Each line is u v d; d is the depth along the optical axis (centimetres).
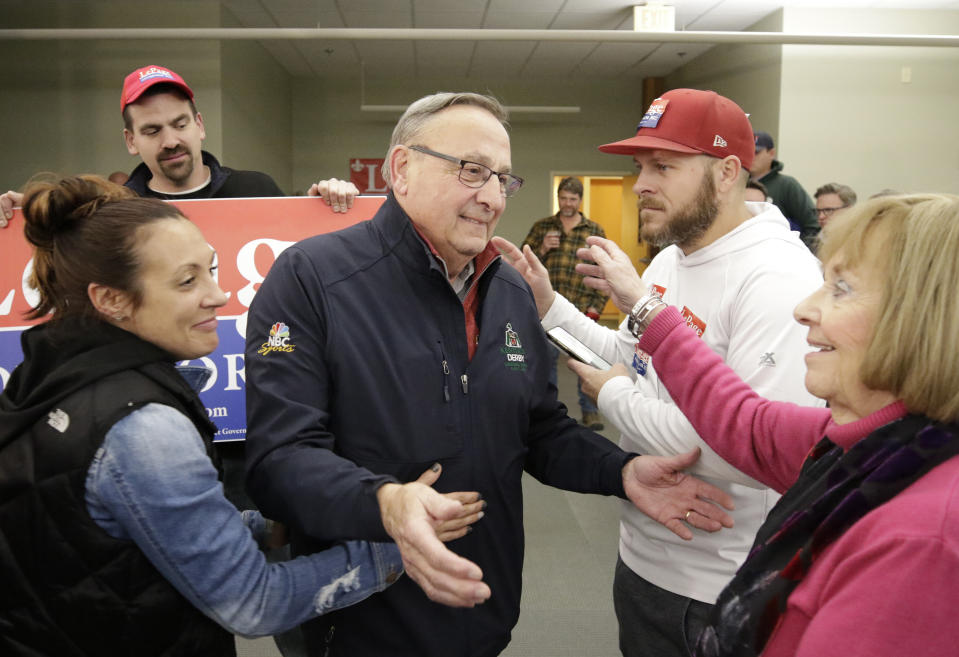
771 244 117
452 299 104
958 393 57
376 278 101
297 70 858
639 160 129
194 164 196
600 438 122
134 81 188
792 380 104
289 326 97
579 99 920
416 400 99
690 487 110
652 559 124
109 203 81
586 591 255
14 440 75
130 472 73
